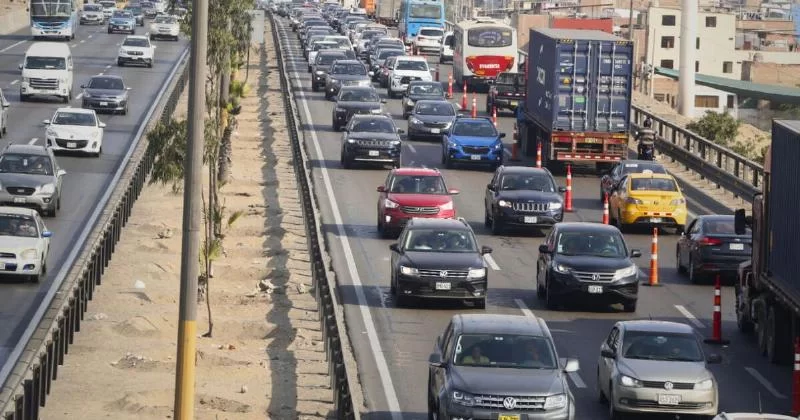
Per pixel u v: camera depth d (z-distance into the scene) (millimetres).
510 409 32188
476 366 33531
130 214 72375
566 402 32531
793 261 41281
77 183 80812
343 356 35219
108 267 58844
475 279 50844
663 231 73000
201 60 29953
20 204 68688
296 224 71562
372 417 36344
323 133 109188
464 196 82062
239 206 76375
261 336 48094
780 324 43812
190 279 30438
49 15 184750
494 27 146750
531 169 72250
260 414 37312
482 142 91938
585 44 86938
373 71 156000
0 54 163875
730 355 45500
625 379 35688
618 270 51344
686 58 134375
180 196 79312
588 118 87688
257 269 58844
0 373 41094
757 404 38719
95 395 38875
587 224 54250
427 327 48281
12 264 54375
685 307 53562
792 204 41594
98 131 90875
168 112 99812
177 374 30688
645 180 71750
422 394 39000
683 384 35438
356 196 80188
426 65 141250
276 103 132125
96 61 158625
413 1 199375
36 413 34469
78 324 46781
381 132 90500
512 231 71438
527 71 98812
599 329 48781
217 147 61188
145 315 49688
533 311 51719
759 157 114812
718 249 57188
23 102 119750
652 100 141125
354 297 53375
